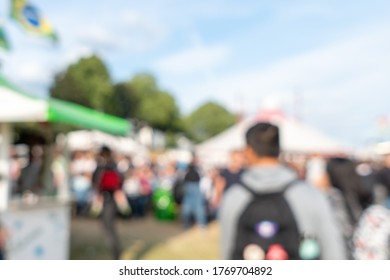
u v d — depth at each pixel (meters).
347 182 3.00
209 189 10.00
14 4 5.49
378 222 2.50
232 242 1.67
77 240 7.29
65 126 5.72
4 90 4.49
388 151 5.50
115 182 5.46
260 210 1.61
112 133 6.57
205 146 13.81
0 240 3.69
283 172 1.71
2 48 5.17
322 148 12.75
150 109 60.06
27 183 5.09
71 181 9.95
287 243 1.57
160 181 11.63
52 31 6.14
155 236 7.95
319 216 1.61
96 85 43.03
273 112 13.51
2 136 4.65
